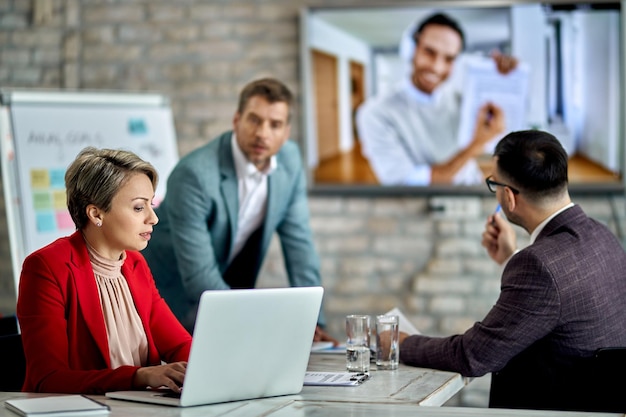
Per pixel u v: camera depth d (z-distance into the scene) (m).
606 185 4.68
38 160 4.45
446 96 4.80
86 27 5.13
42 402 1.88
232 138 3.36
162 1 5.08
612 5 4.64
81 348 2.18
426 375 2.37
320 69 4.90
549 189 2.49
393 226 4.92
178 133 5.06
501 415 1.78
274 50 4.99
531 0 4.69
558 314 2.36
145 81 5.09
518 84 4.74
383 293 4.93
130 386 2.04
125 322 2.29
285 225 3.61
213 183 3.26
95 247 2.27
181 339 2.41
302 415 1.79
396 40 4.83
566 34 4.69
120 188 2.20
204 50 5.05
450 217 4.86
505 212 2.59
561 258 2.38
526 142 2.52
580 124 4.71
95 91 5.11
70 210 2.25
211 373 1.89
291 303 1.98
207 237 3.27
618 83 4.66
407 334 2.69
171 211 3.27
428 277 4.88
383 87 4.85
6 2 5.16
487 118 4.77
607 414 1.81
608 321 2.41
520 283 2.38
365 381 2.27
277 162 3.49
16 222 4.43
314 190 4.92
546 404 2.43
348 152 4.90
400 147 4.85
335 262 4.98
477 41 4.76
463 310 4.86
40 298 2.14
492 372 2.55
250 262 3.60
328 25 4.89
